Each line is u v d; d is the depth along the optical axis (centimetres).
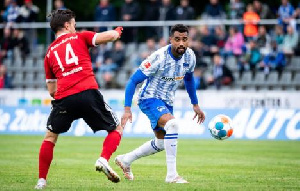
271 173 2202
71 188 1725
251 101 4522
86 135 4516
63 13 1727
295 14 4950
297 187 1778
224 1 6256
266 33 5025
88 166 2431
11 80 5288
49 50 1709
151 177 2055
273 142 3912
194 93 2031
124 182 1897
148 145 1966
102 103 1691
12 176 2073
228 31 5134
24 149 3275
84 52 1691
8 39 5403
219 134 2058
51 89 1750
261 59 4956
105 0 5044
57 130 1698
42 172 1708
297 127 4153
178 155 2995
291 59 4962
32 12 5359
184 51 1844
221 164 2550
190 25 5059
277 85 4925
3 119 4641
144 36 5238
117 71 5028
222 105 4550
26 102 4866
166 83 1900
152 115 1898
